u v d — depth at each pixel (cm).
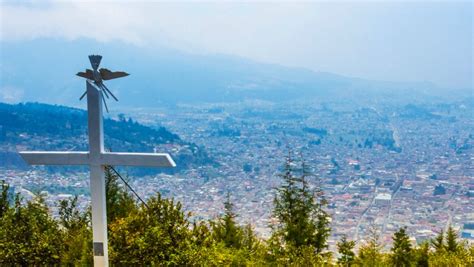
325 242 1756
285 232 1733
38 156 1003
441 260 1717
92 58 959
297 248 1645
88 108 972
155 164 970
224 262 1345
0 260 1338
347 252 1728
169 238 1233
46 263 1373
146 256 1219
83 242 1362
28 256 1347
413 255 1831
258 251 1688
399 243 1856
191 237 1260
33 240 1366
